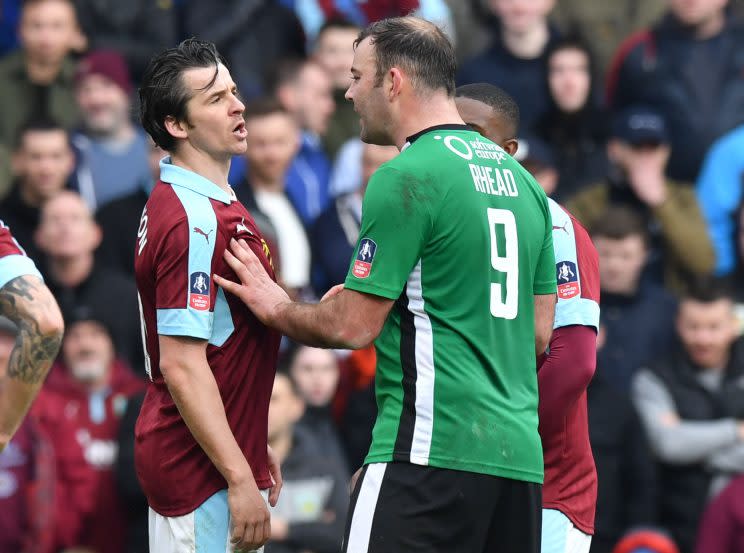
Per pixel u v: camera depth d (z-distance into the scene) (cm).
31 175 3141
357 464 2803
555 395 1755
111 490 2738
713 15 3525
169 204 1647
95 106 3391
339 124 3572
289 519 2584
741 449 2809
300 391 2736
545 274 1716
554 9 3716
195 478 1664
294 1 4006
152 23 3756
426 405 1609
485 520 1620
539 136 3453
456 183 1620
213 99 1667
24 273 1716
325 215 3162
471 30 3916
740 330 3008
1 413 1731
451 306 1620
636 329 2978
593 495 1830
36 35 3556
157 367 1689
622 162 3241
